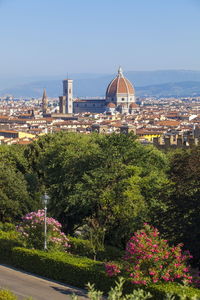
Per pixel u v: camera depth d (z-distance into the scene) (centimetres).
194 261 6650
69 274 6284
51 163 9931
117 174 8706
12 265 7144
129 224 8150
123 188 8444
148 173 8925
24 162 11631
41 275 6656
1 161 11494
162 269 5538
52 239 7106
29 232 7200
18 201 9531
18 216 9694
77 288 6150
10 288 6084
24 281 6406
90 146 9969
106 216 8569
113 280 5794
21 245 7225
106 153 8844
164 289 5300
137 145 9338
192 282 5584
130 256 5644
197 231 6588
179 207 7025
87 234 8356
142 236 5653
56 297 5759
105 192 8450
